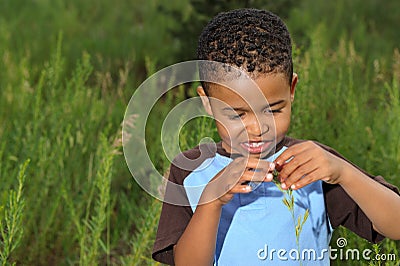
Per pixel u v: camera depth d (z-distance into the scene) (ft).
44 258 13.10
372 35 23.95
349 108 14.29
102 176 11.16
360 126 13.79
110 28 26.14
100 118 15.96
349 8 26.35
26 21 26.66
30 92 15.70
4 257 9.59
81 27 26.14
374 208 6.66
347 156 13.20
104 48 23.56
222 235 7.00
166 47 23.62
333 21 25.34
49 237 13.55
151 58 23.08
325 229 7.20
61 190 12.98
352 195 6.66
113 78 21.48
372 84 18.29
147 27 25.45
